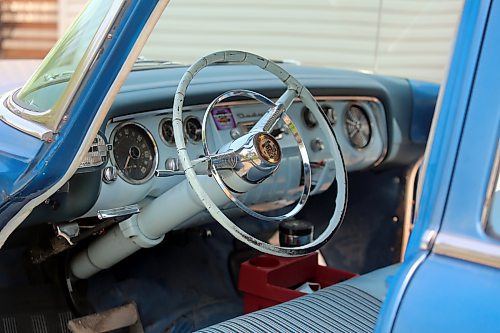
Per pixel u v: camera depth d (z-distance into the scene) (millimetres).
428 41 5500
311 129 2252
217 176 1545
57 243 2014
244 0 6570
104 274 2377
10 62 2527
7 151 1579
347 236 2893
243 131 2070
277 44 6551
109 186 1808
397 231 2816
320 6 6266
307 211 2846
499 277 932
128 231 1898
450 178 995
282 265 2314
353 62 6207
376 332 994
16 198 1563
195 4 6691
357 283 1898
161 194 1937
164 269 2498
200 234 2562
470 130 987
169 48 6797
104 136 1665
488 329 904
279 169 2100
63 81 1541
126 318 2234
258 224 2730
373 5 5941
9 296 2141
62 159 1514
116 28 1450
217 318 2488
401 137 2643
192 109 1997
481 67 992
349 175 2859
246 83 2137
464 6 1029
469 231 969
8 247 2148
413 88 2717
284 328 1559
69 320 2191
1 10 7605
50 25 7500
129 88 1903
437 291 959
